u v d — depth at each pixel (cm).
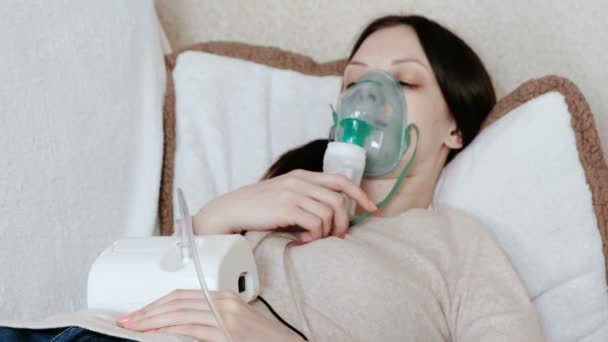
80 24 126
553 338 118
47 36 120
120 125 130
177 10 180
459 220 121
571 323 117
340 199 106
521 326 103
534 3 150
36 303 110
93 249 121
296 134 146
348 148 112
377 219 121
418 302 105
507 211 123
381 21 134
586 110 120
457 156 132
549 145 121
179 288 88
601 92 144
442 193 130
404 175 122
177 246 92
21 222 110
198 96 144
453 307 108
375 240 114
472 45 157
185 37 180
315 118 147
